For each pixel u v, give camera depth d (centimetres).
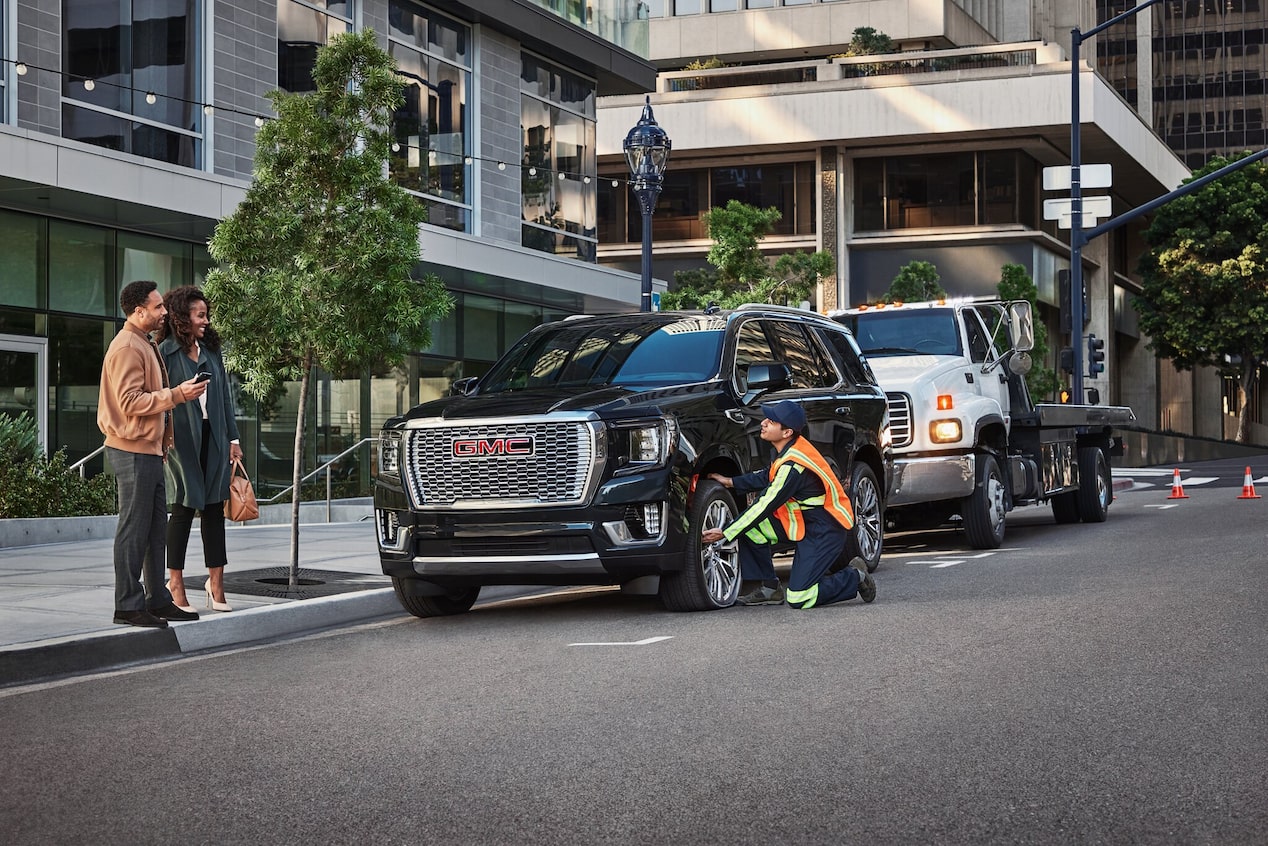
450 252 2372
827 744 593
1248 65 9294
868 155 5000
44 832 490
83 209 1842
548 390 1055
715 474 1037
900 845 455
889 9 5656
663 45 5909
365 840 472
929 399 1487
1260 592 1051
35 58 1811
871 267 5003
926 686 711
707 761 569
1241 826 468
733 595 1056
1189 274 5581
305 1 2253
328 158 1186
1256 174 5650
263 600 1059
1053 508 1955
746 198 5131
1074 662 771
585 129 3038
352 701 718
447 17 2595
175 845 472
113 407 916
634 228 5231
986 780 531
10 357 1838
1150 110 9350
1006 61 4847
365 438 2398
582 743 606
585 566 970
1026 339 1614
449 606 1098
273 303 1159
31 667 833
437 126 2569
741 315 1155
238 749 613
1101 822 475
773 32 5788
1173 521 1867
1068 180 2892
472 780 548
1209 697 673
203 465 983
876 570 1333
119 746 627
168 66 2005
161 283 2048
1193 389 7550
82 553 1463
